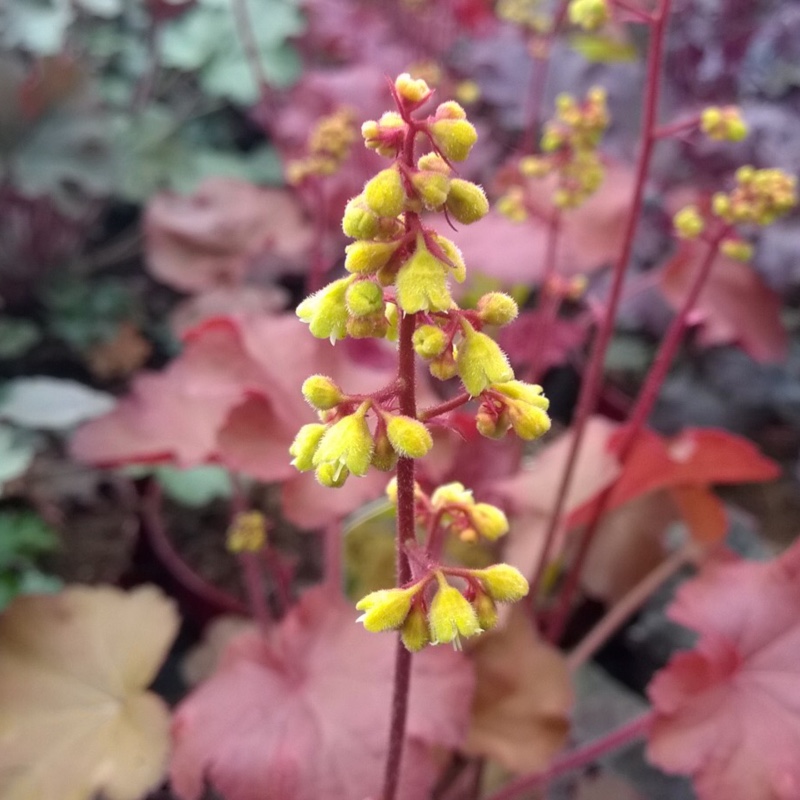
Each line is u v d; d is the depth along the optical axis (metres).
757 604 0.20
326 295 0.10
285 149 0.39
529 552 0.24
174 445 0.23
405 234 0.10
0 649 0.20
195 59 0.45
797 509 0.38
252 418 0.21
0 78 0.35
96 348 0.40
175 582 0.29
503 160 0.41
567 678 0.21
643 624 0.30
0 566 0.27
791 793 0.17
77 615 0.21
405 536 0.12
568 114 0.21
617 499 0.26
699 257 0.27
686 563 0.30
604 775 0.25
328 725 0.18
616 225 0.27
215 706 0.18
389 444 0.10
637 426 0.23
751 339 0.27
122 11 0.46
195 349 0.22
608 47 0.38
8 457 0.26
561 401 0.39
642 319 0.35
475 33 0.45
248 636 0.20
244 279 0.38
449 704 0.18
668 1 0.18
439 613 0.11
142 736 0.19
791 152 0.34
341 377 0.23
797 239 0.33
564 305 0.41
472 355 0.10
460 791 0.24
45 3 0.40
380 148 0.10
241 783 0.17
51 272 0.42
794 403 0.39
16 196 0.39
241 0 0.36
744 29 0.36
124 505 0.36
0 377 0.40
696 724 0.18
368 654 0.19
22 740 0.19
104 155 0.37
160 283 0.46
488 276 0.26
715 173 0.35
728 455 0.23
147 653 0.20
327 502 0.19
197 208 0.36
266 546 0.22
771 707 0.18
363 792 0.17
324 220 0.32
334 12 0.45
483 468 0.27
